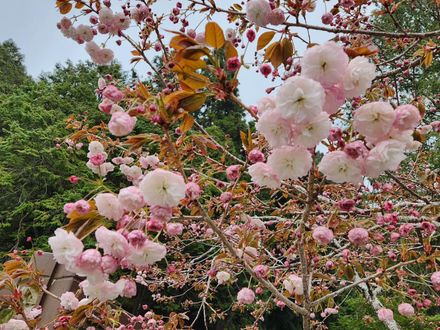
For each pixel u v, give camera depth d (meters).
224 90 1.25
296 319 13.23
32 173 11.38
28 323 1.75
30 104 13.23
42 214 10.52
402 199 3.71
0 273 1.78
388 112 1.11
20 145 11.83
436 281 1.95
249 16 1.58
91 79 16.69
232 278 3.48
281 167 1.24
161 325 3.33
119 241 1.17
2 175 11.32
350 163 1.16
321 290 2.65
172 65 1.25
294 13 1.69
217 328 10.69
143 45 2.61
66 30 2.62
